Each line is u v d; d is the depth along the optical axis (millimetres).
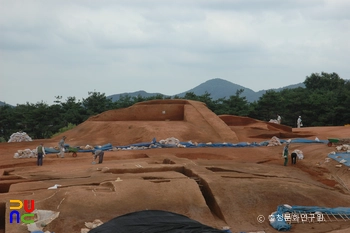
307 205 15156
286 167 23219
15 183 16000
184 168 18953
